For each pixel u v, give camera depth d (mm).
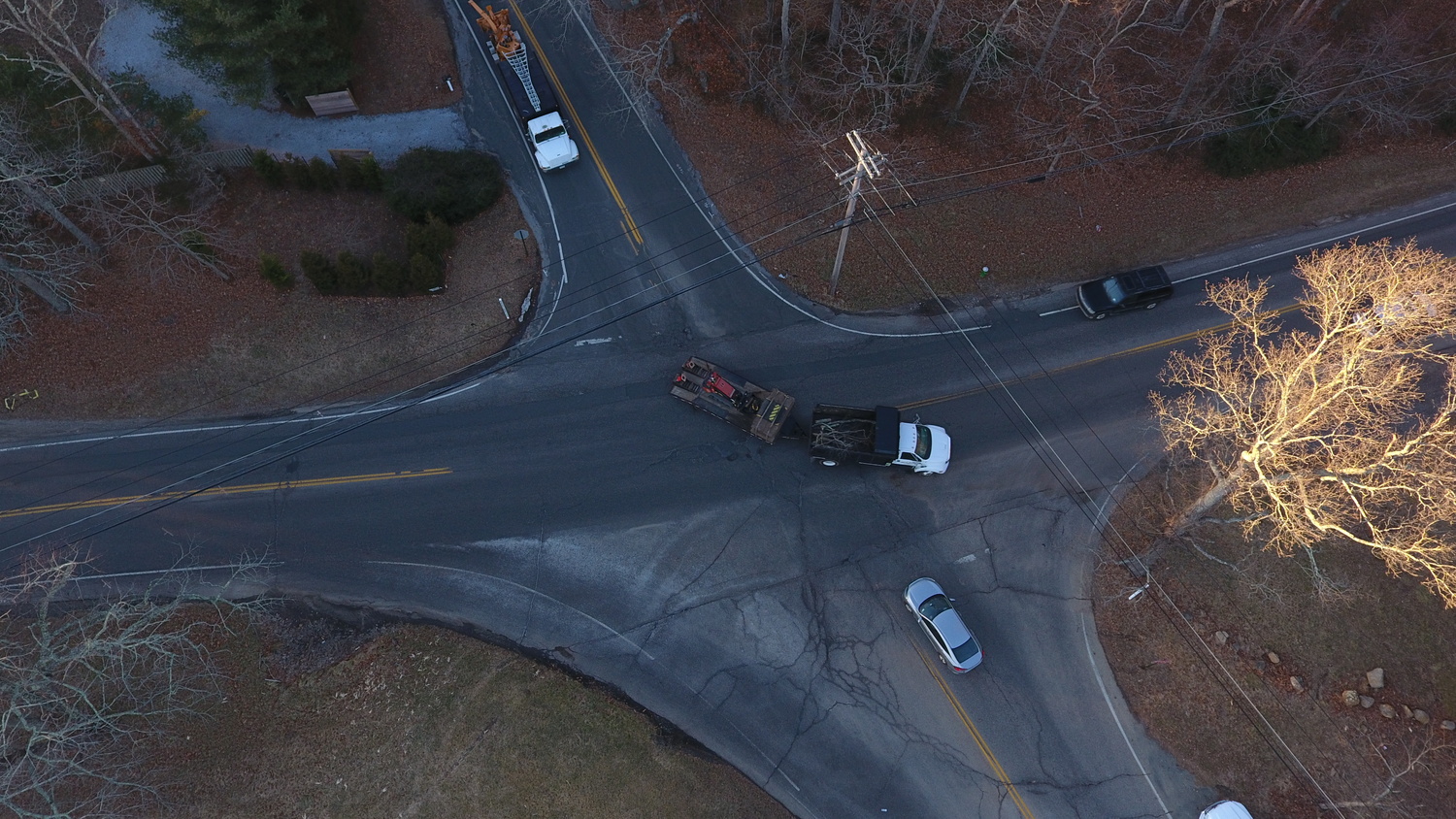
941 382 27875
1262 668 23141
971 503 25953
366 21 32938
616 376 28094
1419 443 17188
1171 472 26125
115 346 28047
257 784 21922
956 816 21969
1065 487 26125
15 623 24062
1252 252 30312
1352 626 23625
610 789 21797
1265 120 29828
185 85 31562
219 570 25156
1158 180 31781
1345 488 20266
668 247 30297
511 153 31875
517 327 29000
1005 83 32000
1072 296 29578
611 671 23688
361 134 31922
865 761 22531
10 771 18312
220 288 29094
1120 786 22188
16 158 23594
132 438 27016
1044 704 23172
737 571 25031
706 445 26812
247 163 30422
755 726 22953
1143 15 32719
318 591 24984
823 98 32344
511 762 22078
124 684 21484
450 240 29766
